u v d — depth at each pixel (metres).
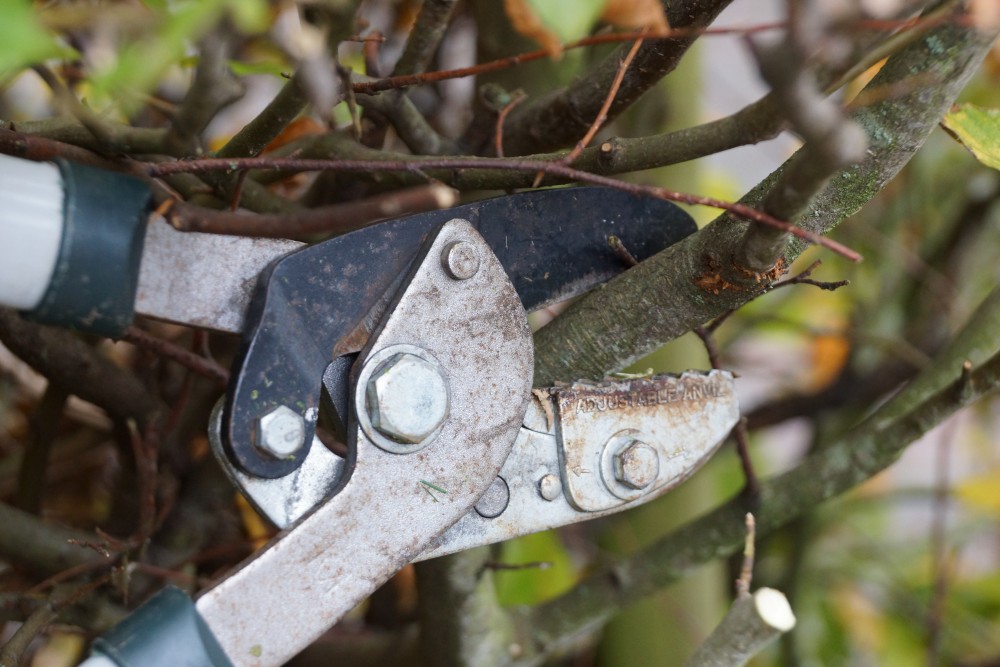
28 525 0.57
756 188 0.46
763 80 0.40
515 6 0.42
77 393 0.59
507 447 0.45
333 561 0.43
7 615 0.55
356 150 0.51
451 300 0.44
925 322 0.86
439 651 0.57
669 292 0.47
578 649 0.76
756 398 0.94
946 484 0.70
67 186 0.41
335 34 0.43
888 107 0.45
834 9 0.39
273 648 0.43
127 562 0.54
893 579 0.89
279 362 0.43
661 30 0.43
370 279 0.44
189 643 0.42
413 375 0.44
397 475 0.44
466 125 0.61
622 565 0.58
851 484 0.56
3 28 0.38
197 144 0.50
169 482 0.61
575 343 0.48
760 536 0.58
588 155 0.48
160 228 0.43
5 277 0.41
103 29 0.40
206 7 0.39
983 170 0.85
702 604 0.68
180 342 0.68
